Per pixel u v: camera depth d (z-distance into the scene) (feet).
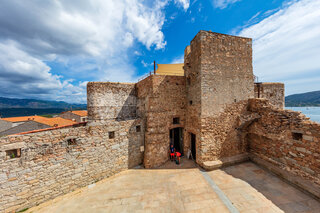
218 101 31.96
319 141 21.15
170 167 33.09
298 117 24.31
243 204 20.24
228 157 32.81
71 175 25.61
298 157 24.21
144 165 34.71
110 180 28.86
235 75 33.53
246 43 34.71
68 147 25.38
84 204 22.15
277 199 20.88
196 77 32.94
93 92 39.83
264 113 30.32
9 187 20.40
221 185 24.73
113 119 42.63
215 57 31.81
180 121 38.45
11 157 21.17
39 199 22.53
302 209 18.97
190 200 21.66
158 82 35.35
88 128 27.63
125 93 45.09
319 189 20.84
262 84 41.06
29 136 21.89
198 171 29.81
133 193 24.23
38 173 22.50
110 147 30.55
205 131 31.07
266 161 30.27
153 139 34.37
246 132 34.60
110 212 20.33
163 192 23.99
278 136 27.40
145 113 37.76
